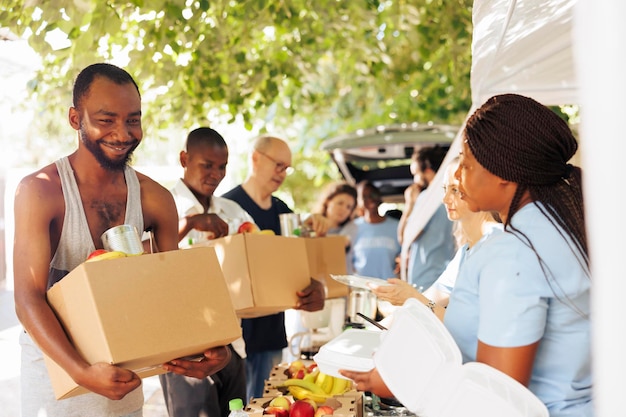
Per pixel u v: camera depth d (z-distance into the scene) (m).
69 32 4.63
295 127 13.93
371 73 8.05
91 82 2.62
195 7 5.33
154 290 2.36
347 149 8.41
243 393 3.97
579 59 1.21
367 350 2.26
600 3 1.16
